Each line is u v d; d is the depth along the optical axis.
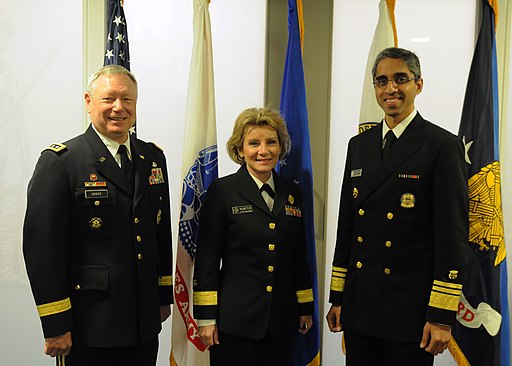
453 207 1.46
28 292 2.30
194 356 1.98
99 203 1.52
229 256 1.70
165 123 2.31
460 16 2.25
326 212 2.27
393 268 1.54
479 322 1.87
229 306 1.65
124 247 1.54
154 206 1.65
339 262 1.72
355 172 1.66
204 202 1.76
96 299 1.51
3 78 2.29
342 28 2.25
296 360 2.00
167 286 1.76
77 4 2.26
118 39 2.00
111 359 1.54
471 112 1.93
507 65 2.21
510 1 2.18
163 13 2.28
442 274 1.45
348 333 1.65
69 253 1.53
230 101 2.29
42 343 2.31
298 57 2.02
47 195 1.47
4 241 2.31
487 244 1.87
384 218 1.55
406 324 1.51
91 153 1.55
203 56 2.01
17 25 2.28
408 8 2.25
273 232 1.67
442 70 2.26
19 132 2.30
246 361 1.65
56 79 2.28
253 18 2.26
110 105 1.52
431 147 1.52
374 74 1.60
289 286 1.73
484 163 1.89
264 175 1.74
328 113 2.25
